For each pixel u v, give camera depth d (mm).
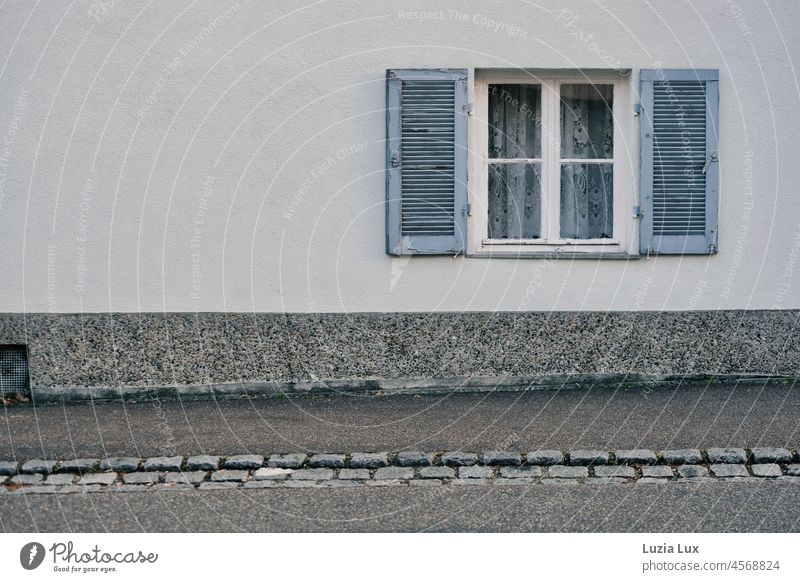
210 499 6285
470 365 8812
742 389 8695
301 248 8719
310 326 8758
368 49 8633
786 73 8812
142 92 8609
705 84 8750
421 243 8688
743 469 6762
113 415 8086
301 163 8672
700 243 8836
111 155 8617
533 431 7488
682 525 5863
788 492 6359
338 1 8602
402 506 6156
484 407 8203
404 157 8648
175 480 6621
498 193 8945
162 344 8719
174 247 8688
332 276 8742
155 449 7121
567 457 6926
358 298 8758
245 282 8727
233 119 8641
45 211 8617
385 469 6824
